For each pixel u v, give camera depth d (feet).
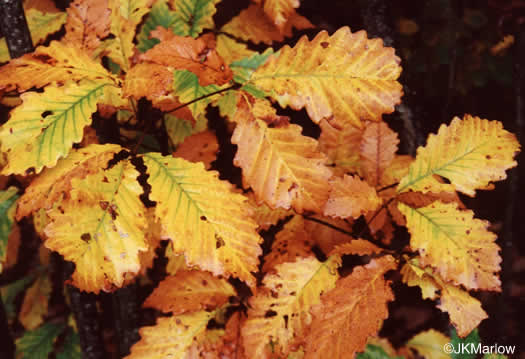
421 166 3.44
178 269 3.74
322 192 3.10
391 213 3.63
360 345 3.26
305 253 3.64
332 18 4.19
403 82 3.93
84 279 3.04
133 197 3.12
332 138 3.76
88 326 4.13
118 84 3.22
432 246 3.34
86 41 3.31
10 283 5.42
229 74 3.21
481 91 5.32
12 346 4.02
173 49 3.18
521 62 4.49
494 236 3.30
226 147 4.09
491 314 4.06
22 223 5.24
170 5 3.69
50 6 3.82
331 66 3.16
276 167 3.11
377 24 3.85
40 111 3.09
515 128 5.15
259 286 3.52
